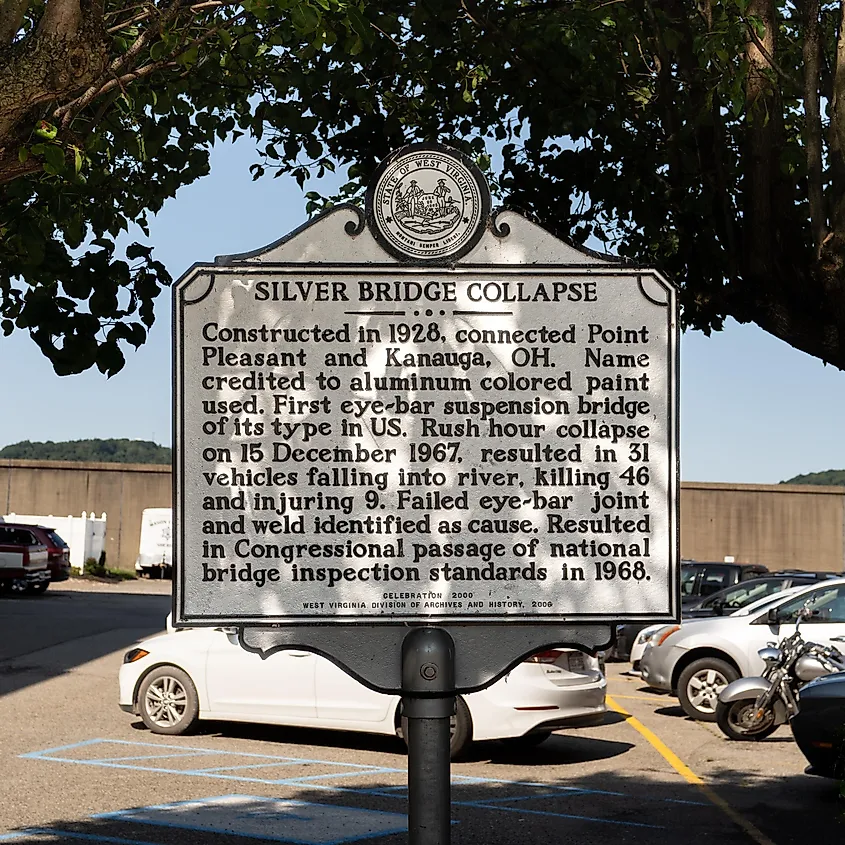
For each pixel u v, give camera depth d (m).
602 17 7.25
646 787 10.27
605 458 5.29
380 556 5.25
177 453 5.26
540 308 5.33
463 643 5.29
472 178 5.36
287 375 5.30
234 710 12.25
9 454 130.38
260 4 5.67
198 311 5.30
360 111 7.73
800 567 50.41
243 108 8.31
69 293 6.03
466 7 7.18
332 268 5.32
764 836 8.52
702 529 50.41
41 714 14.00
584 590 5.25
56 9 4.80
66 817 8.77
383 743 12.33
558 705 11.22
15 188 6.39
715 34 6.37
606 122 7.09
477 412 5.30
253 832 8.40
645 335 5.32
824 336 6.44
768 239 6.43
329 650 5.27
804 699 10.00
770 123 6.52
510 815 9.10
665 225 7.15
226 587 5.23
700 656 14.57
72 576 48.28
